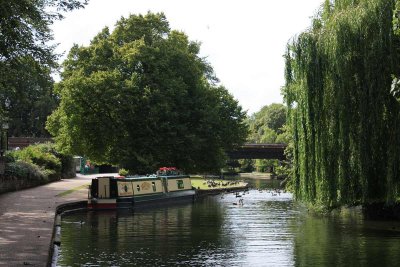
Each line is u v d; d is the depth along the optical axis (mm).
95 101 47656
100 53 51969
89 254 19516
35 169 46531
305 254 19562
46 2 27188
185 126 50688
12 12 21359
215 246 21344
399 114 23062
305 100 24844
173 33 56438
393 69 23016
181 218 31547
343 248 20562
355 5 25000
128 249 20625
